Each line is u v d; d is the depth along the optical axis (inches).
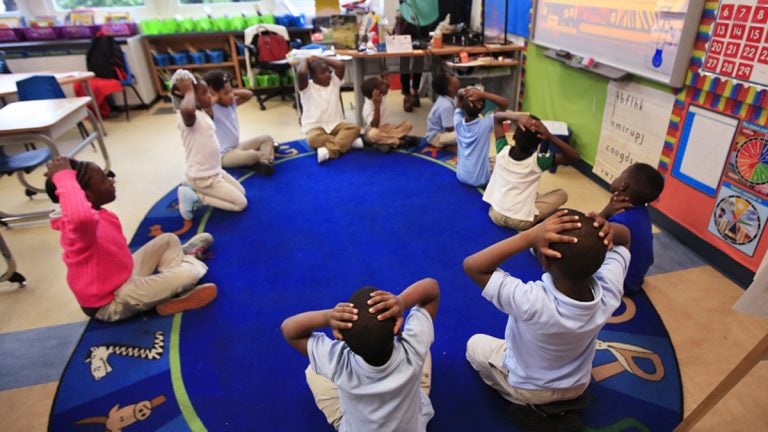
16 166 99.2
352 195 111.8
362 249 90.2
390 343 38.8
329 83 136.7
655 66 90.7
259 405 58.9
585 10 112.2
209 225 100.3
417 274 82.5
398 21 165.8
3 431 56.7
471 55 151.2
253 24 194.1
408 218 101.0
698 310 72.4
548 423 53.8
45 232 101.6
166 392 61.1
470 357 61.9
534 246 43.5
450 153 134.6
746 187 75.7
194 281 75.7
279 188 116.1
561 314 43.2
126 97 177.8
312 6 208.5
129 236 97.0
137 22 191.2
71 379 63.5
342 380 41.7
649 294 76.0
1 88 126.5
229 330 71.0
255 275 83.3
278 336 69.6
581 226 41.1
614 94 106.8
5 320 75.2
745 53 72.2
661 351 65.1
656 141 95.1
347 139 134.3
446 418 56.4
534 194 92.5
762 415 56.0
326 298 77.2
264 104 190.1
